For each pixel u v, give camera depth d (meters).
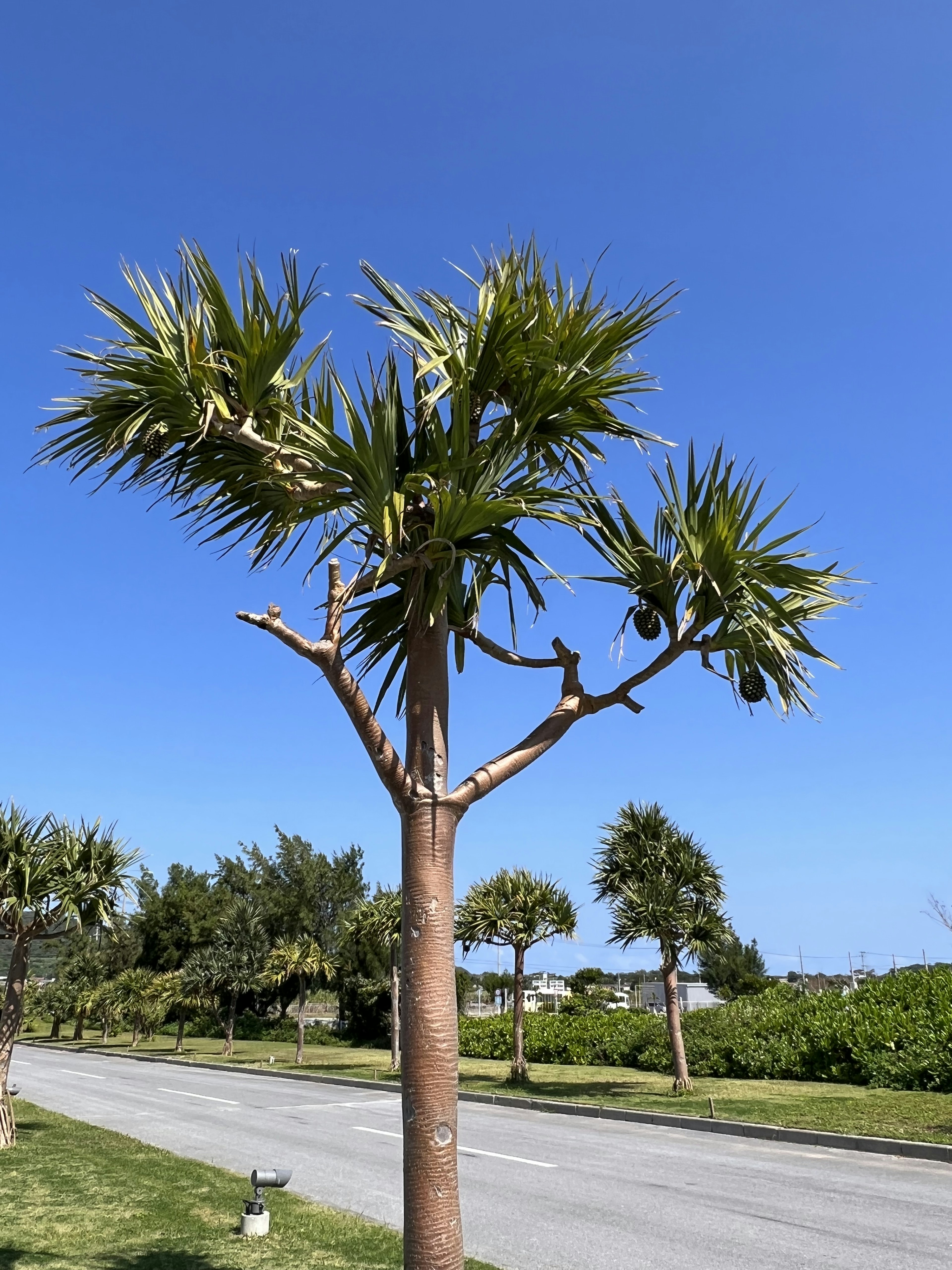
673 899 19.50
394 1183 10.41
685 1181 10.35
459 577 5.48
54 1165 10.58
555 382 4.92
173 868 61.09
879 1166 11.30
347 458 4.59
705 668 5.74
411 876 4.51
